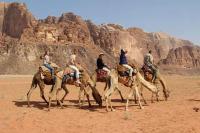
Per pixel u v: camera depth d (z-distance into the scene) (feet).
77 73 69.51
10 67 579.07
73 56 70.54
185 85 156.87
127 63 69.10
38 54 636.48
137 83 70.23
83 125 53.88
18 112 64.39
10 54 613.11
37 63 613.11
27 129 51.55
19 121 56.18
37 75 70.03
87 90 73.46
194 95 96.37
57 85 69.00
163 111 65.36
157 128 50.98
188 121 55.62
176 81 210.59
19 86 144.15
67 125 53.93
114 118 59.36
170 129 50.11
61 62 638.12
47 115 61.67
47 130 51.01
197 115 60.85
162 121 56.08
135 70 69.26
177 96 95.04
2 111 65.46
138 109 68.33
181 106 71.51
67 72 69.87
